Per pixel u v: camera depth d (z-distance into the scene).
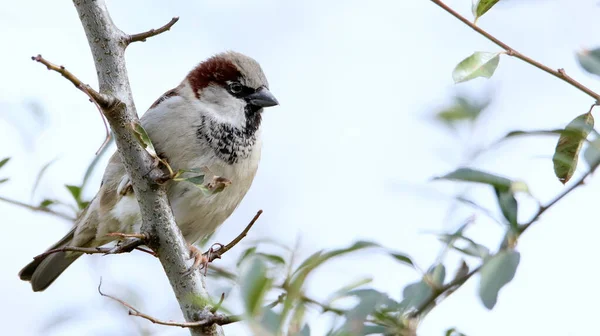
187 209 8.21
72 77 5.32
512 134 4.52
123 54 5.97
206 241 8.80
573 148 4.82
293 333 3.61
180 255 6.05
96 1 5.89
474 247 4.39
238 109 8.52
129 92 5.96
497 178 4.31
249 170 8.58
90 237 8.79
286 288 4.16
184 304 5.94
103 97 5.58
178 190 8.05
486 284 3.77
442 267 4.40
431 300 4.23
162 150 8.10
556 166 4.93
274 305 4.16
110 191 8.22
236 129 8.41
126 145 5.90
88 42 5.96
